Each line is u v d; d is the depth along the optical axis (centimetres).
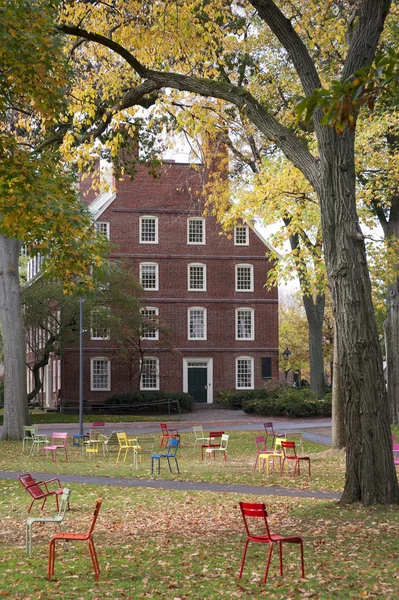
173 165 5588
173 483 1977
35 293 4584
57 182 1598
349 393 1452
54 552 1029
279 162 2669
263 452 2181
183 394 5247
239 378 5644
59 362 5428
